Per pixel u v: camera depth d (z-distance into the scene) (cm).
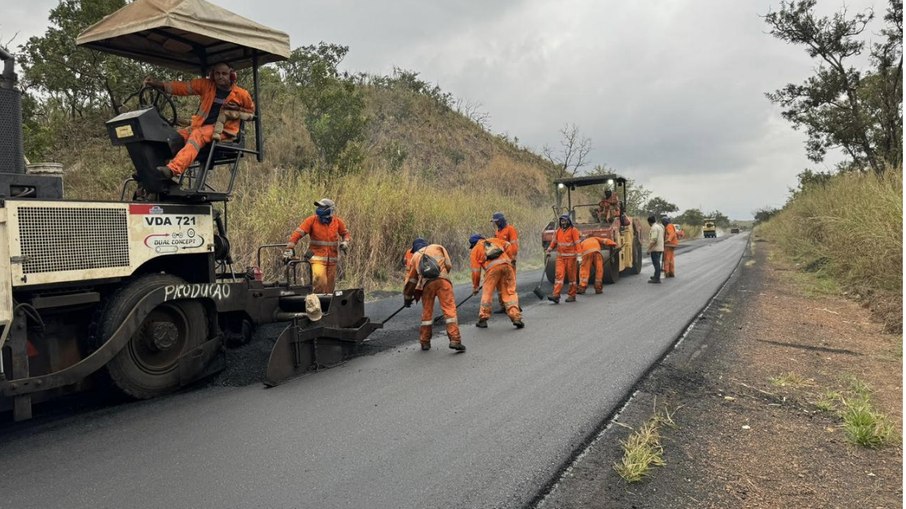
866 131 1734
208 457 341
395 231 1320
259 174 1438
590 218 1415
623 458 345
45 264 400
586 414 412
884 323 777
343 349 584
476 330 742
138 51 588
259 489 299
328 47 2803
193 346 502
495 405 433
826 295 1044
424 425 392
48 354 430
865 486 318
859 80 1717
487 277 762
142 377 456
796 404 462
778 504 295
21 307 391
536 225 2044
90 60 1258
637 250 1501
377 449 351
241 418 410
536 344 643
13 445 364
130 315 439
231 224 1071
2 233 379
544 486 304
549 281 1278
